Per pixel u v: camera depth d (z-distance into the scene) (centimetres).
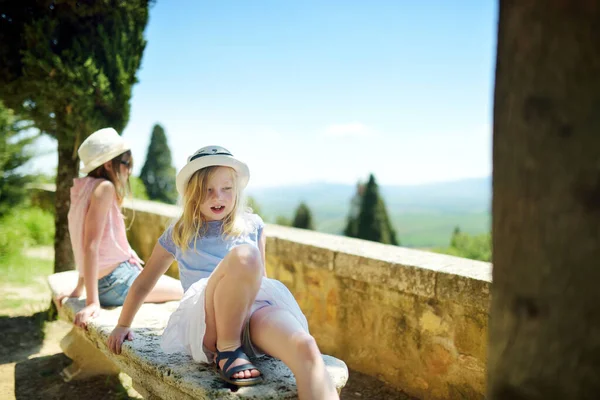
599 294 104
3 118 752
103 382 349
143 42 475
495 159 121
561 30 106
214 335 220
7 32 410
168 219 543
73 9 415
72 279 372
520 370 116
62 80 412
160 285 327
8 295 525
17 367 368
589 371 106
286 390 197
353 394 334
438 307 314
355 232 3403
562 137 106
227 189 251
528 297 114
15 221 777
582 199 104
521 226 114
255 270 206
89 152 322
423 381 325
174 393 218
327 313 385
